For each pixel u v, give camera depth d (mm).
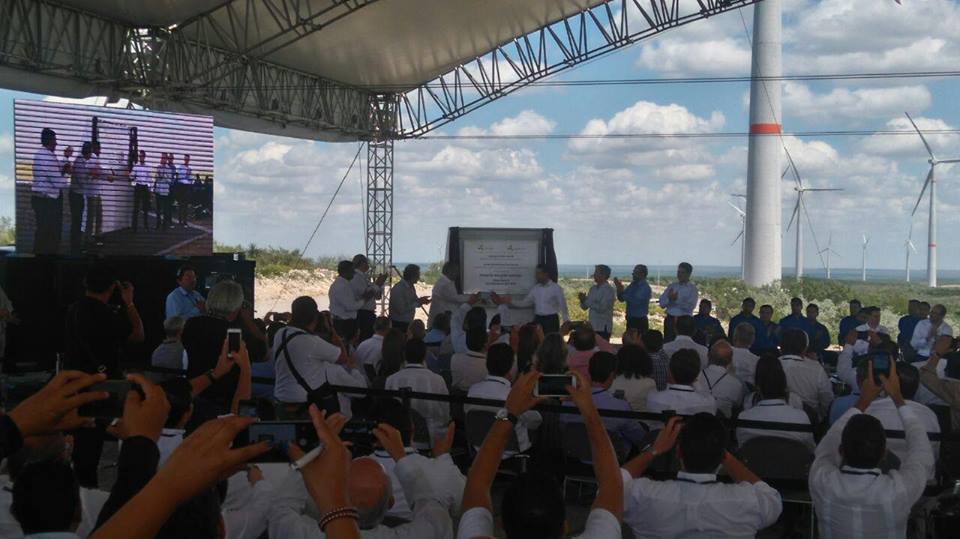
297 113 19188
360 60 19016
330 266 46844
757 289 35281
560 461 6312
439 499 3654
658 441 3557
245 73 17328
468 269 12273
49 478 2205
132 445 2059
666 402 5590
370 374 8539
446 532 3119
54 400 1751
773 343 12703
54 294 9445
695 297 13086
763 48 38000
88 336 5762
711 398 5672
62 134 11445
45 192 11344
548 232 12398
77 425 1886
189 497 1337
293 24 16328
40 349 9359
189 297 8578
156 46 15445
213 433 1378
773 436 5289
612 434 6113
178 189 12359
